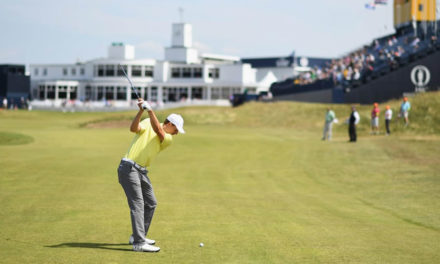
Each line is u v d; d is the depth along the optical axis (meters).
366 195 14.51
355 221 10.41
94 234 8.36
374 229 9.58
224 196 13.37
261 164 21.66
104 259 6.80
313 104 54.12
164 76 92.94
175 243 7.84
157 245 7.70
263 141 32.41
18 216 9.77
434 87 47.66
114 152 24.66
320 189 15.56
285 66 106.94
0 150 23.69
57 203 11.33
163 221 9.62
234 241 8.06
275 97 62.78
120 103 88.50
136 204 7.41
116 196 12.48
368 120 42.19
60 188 13.64
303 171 19.66
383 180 17.38
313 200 13.32
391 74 48.31
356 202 13.26
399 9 64.88
